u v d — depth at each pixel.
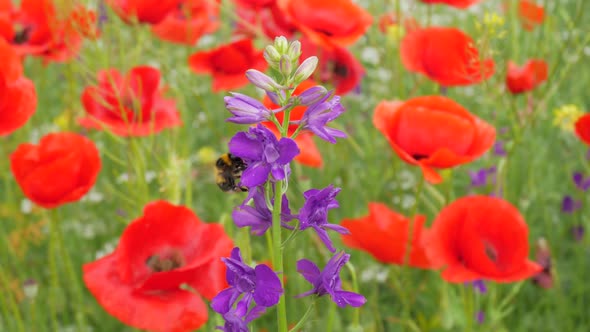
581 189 0.82
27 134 0.89
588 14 1.08
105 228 0.85
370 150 0.81
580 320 0.78
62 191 0.57
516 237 0.55
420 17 1.12
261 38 0.76
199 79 1.11
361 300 0.37
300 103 0.36
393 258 0.59
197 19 0.87
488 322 0.66
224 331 0.36
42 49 0.72
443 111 0.56
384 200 0.87
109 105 0.62
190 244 0.52
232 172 0.49
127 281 0.50
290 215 0.38
